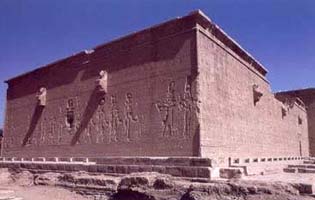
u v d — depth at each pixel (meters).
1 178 20.50
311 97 47.84
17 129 30.70
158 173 13.86
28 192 16.62
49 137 26.69
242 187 10.60
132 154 19.62
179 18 18.53
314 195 10.05
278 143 31.52
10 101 32.31
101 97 22.55
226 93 20.36
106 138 21.53
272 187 10.48
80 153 23.34
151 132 18.84
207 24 18.62
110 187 14.81
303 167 19.77
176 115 17.83
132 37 21.16
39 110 28.48
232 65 21.83
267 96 29.22
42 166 21.23
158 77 19.16
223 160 18.20
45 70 28.45
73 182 16.91
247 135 23.16
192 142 16.89
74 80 25.27
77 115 24.34
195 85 17.28
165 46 19.16
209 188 10.98
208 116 17.66
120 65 21.66
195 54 17.58
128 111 20.44
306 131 46.16
